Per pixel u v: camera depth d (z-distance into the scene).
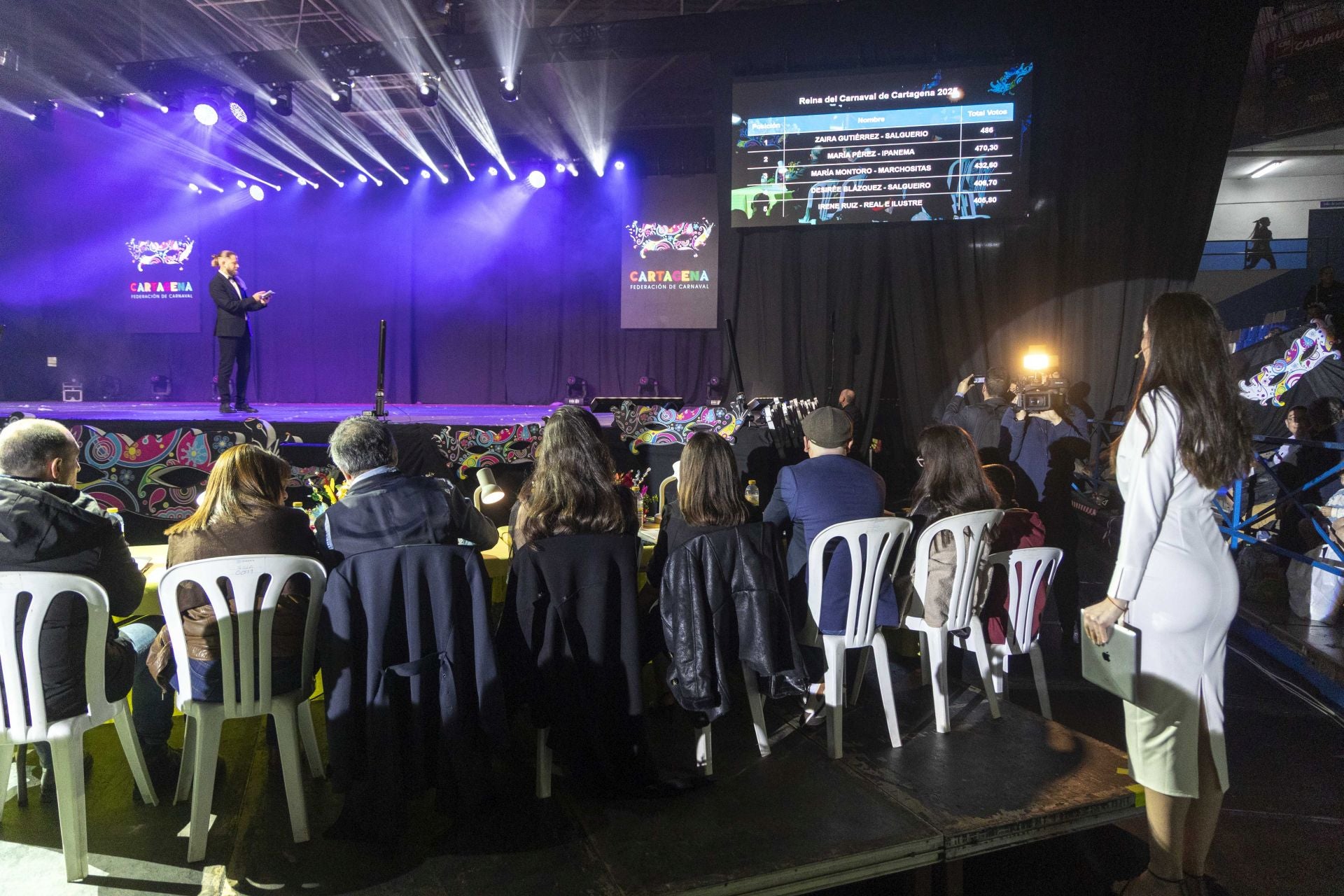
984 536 2.87
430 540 2.22
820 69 7.55
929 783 2.46
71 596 2.01
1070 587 4.09
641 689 2.36
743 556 2.46
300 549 2.24
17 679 1.96
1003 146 7.24
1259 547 4.55
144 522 3.86
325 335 12.00
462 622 2.17
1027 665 3.94
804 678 2.51
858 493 2.82
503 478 4.22
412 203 11.70
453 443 4.19
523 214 11.47
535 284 11.53
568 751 2.32
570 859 2.07
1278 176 14.45
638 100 10.95
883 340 8.21
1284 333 8.13
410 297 11.80
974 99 7.25
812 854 2.09
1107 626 1.88
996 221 7.68
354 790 2.16
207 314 11.72
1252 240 12.04
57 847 2.16
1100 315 7.31
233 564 2.07
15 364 11.73
